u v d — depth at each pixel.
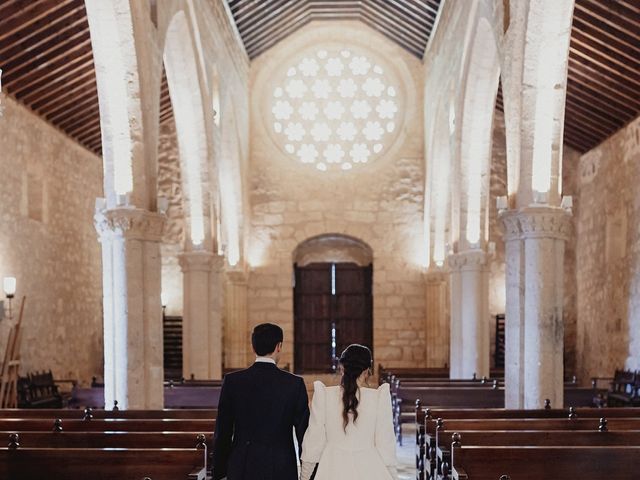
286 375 4.85
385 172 21.67
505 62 10.34
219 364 15.35
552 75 9.46
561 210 9.45
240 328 20.78
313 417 4.73
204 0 14.11
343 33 21.72
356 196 21.66
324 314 22.59
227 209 20.34
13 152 13.55
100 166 18.45
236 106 18.97
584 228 18.84
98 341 18.22
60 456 5.60
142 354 9.84
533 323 9.42
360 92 21.86
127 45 9.63
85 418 7.46
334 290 22.67
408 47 21.39
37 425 7.13
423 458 8.26
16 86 13.27
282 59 21.84
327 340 22.52
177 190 20.75
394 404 12.71
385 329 21.52
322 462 4.66
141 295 9.87
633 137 15.44
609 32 12.45
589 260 18.41
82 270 17.19
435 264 20.61
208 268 14.93
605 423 6.50
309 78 21.89
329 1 20.30
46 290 15.01
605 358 17.09
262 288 21.59
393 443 4.71
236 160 19.30
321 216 21.61
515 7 9.75
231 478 4.62
